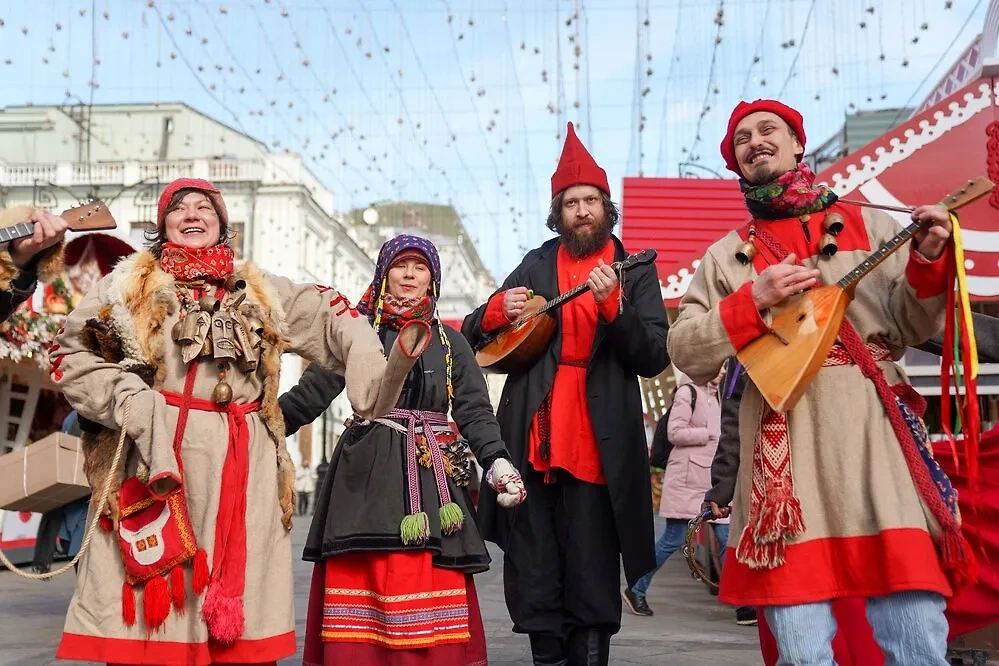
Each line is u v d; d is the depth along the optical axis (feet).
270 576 10.03
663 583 28.89
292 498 10.34
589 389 12.84
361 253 120.06
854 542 9.26
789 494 9.43
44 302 30.86
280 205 98.53
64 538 29.76
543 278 13.99
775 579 9.39
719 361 10.02
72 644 9.55
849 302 9.62
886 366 9.98
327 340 10.86
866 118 74.18
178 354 10.14
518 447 13.08
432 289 12.30
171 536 9.57
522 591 12.84
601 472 12.73
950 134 22.07
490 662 16.02
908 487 9.21
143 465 9.62
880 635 9.27
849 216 10.46
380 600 10.83
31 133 109.70
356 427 11.62
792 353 9.50
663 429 23.89
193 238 10.64
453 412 12.05
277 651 9.83
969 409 9.16
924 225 9.37
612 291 12.59
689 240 37.96
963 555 8.99
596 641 12.67
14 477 26.81
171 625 9.55
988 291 21.18
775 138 10.69
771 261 10.48
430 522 11.00
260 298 10.57
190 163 99.35
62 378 9.87
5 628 19.99
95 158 110.73
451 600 11.10
